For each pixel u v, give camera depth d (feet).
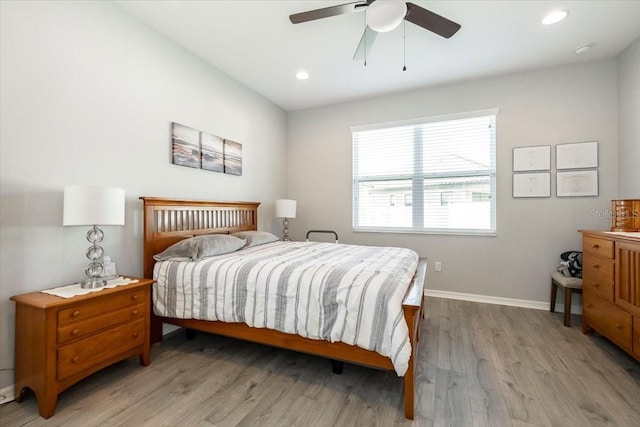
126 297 6.07
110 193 5.69
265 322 5.95
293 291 5.72
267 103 13.03
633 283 6.07
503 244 10.67
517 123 10.39
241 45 8.73
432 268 11.76
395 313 4.76
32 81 5.57
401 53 9.09
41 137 5.71
